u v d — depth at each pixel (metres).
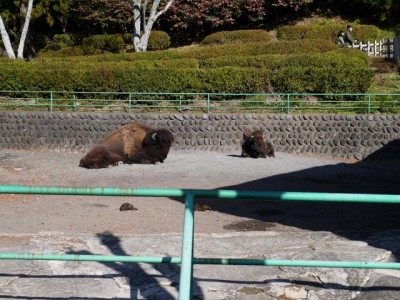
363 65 24.31
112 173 16.78
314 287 6.54
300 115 21.75
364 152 21.06
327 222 10.38
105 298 6.20
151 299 6.21
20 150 22.31
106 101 24.20
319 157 21.12
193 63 26.12
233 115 22.09
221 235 8.65
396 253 7.55
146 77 24.64
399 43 28.36
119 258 4.94
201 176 16.31
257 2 34.50
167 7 32.66
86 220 10.38
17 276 6.75
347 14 36.50
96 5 36.53
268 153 20.56
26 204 11.98
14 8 35.56
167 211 11.32
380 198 4.23
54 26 39.28
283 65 25.23
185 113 22.78
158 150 18.69
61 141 22.36
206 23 36.09
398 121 20.89
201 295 6.24
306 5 36.81
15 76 25.09
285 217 10.88
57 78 24.95
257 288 6.48
